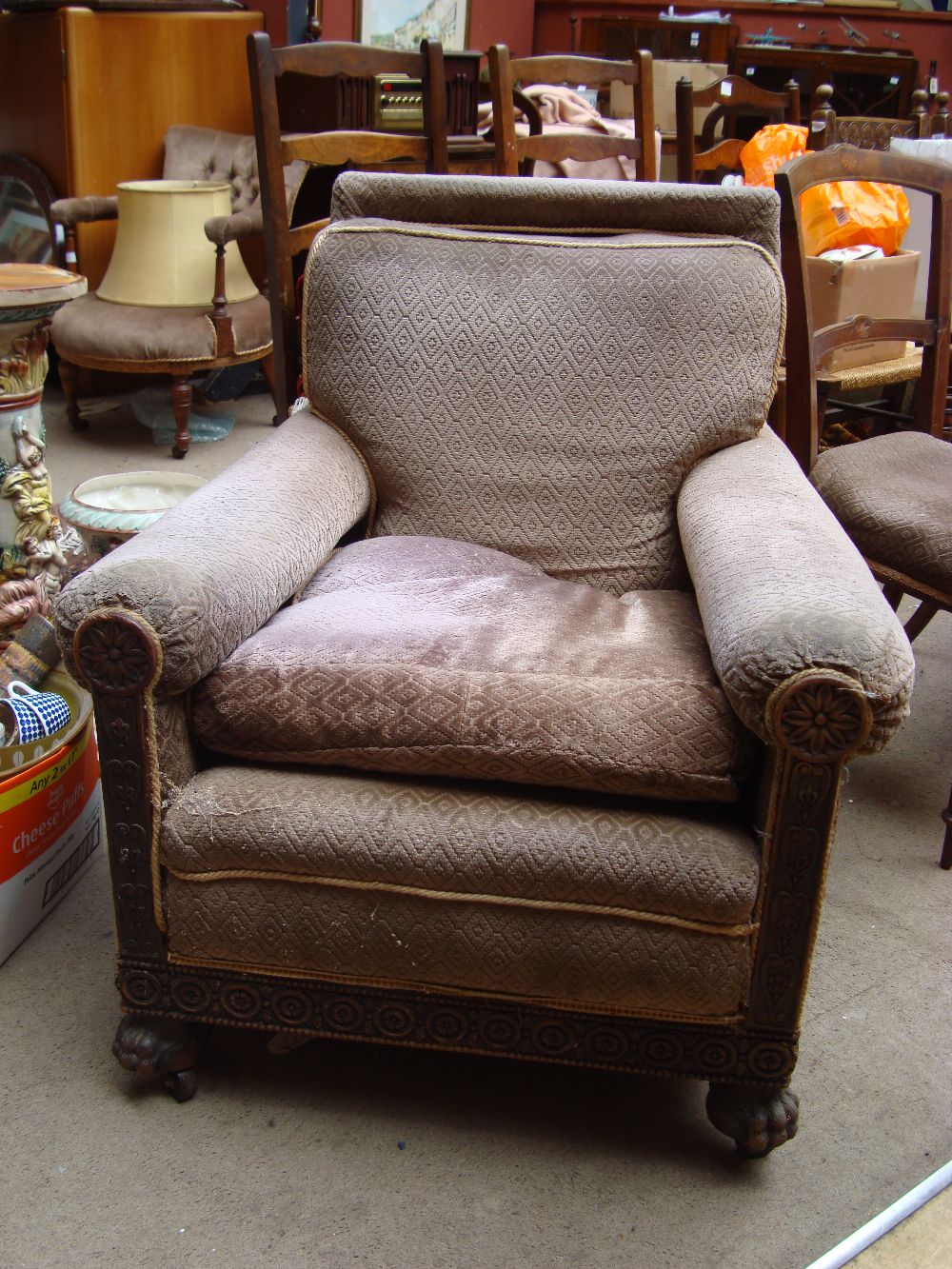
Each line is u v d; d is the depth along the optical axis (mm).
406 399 1661
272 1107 1312
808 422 1990
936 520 1755
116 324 3348
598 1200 1211
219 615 1148
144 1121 1284
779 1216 1202
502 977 1172
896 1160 1277
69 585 1122
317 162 2068
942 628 2639
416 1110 1317
